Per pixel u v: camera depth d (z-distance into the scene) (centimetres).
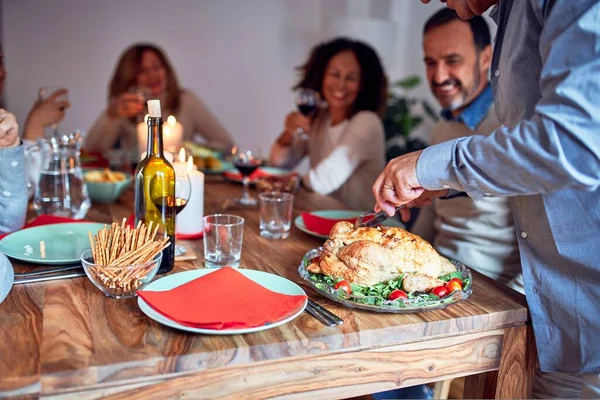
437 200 212
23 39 432
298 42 478
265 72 479
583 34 98
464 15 136
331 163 243
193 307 105
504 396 124
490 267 193
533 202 121
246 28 468
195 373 96
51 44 438
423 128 477
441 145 114
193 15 457
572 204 114
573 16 100
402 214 150
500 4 128
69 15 436
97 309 109
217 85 473
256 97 482
